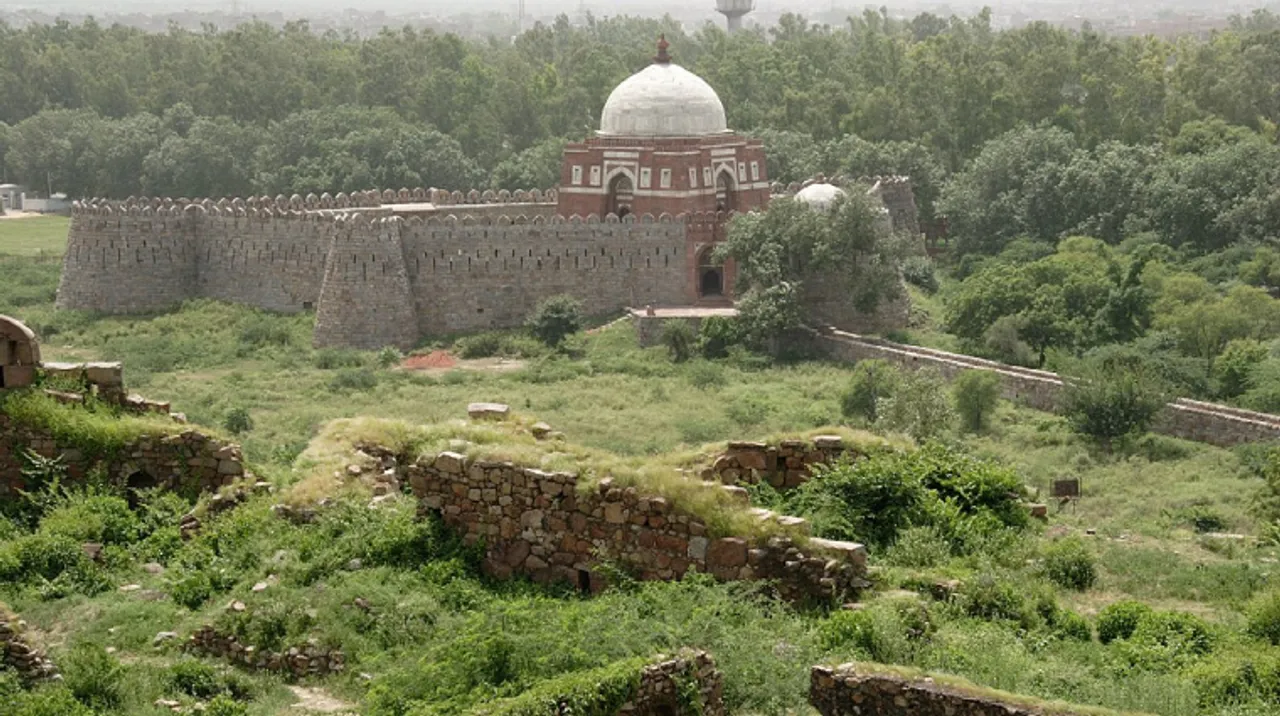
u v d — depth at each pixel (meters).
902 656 20.95
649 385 73.44
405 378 75.69
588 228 87.75
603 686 18.45
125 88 164.75
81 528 27.42
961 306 79.38
